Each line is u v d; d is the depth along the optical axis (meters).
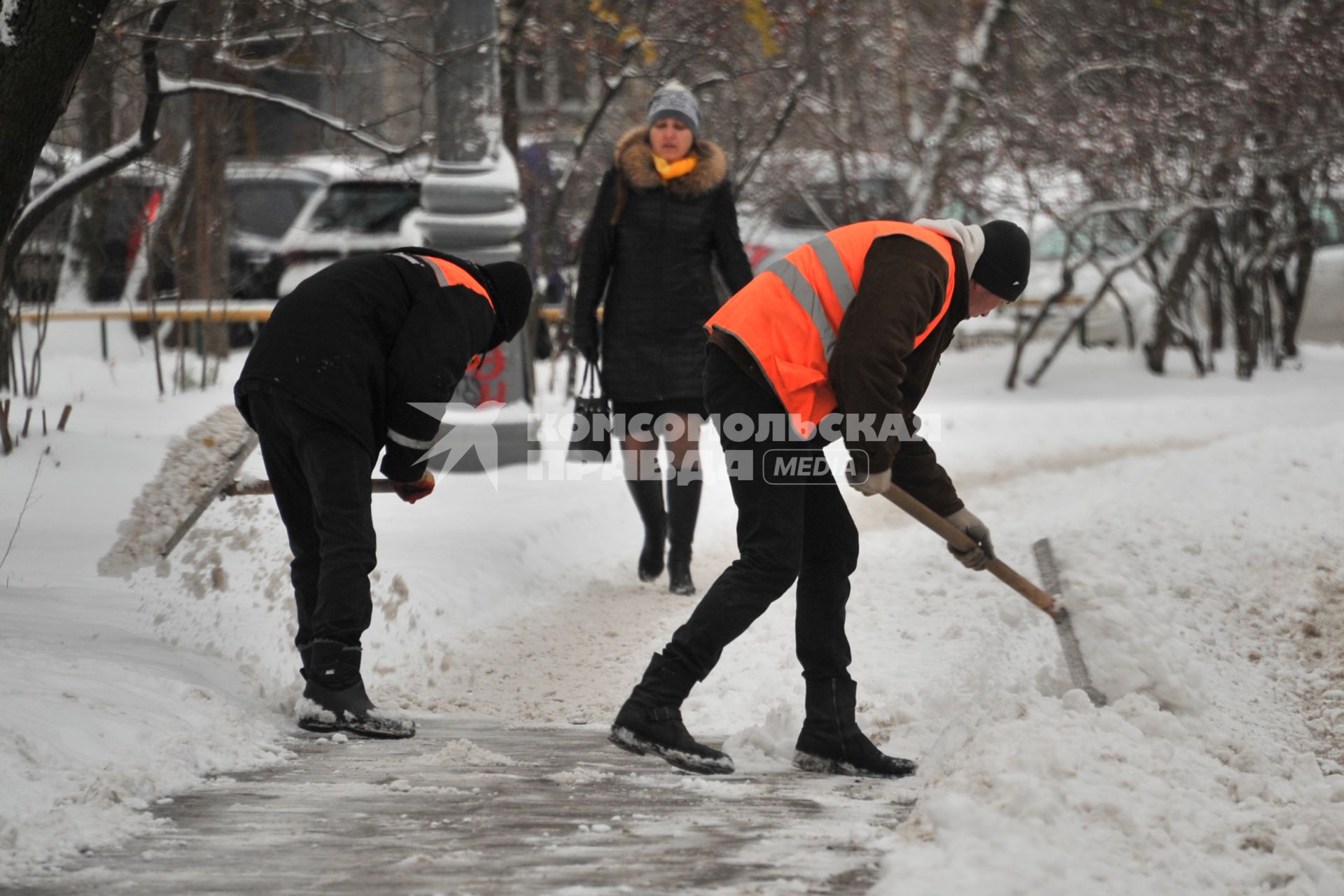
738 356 12.88
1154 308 57.38
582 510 28.05
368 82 34.66
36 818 9.82
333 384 14.48
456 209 31.27
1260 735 15.42
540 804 10.93
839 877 8.80
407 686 18.11
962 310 13.18
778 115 45.50
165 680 14.27
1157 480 30.70
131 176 36.88
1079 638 13.67
